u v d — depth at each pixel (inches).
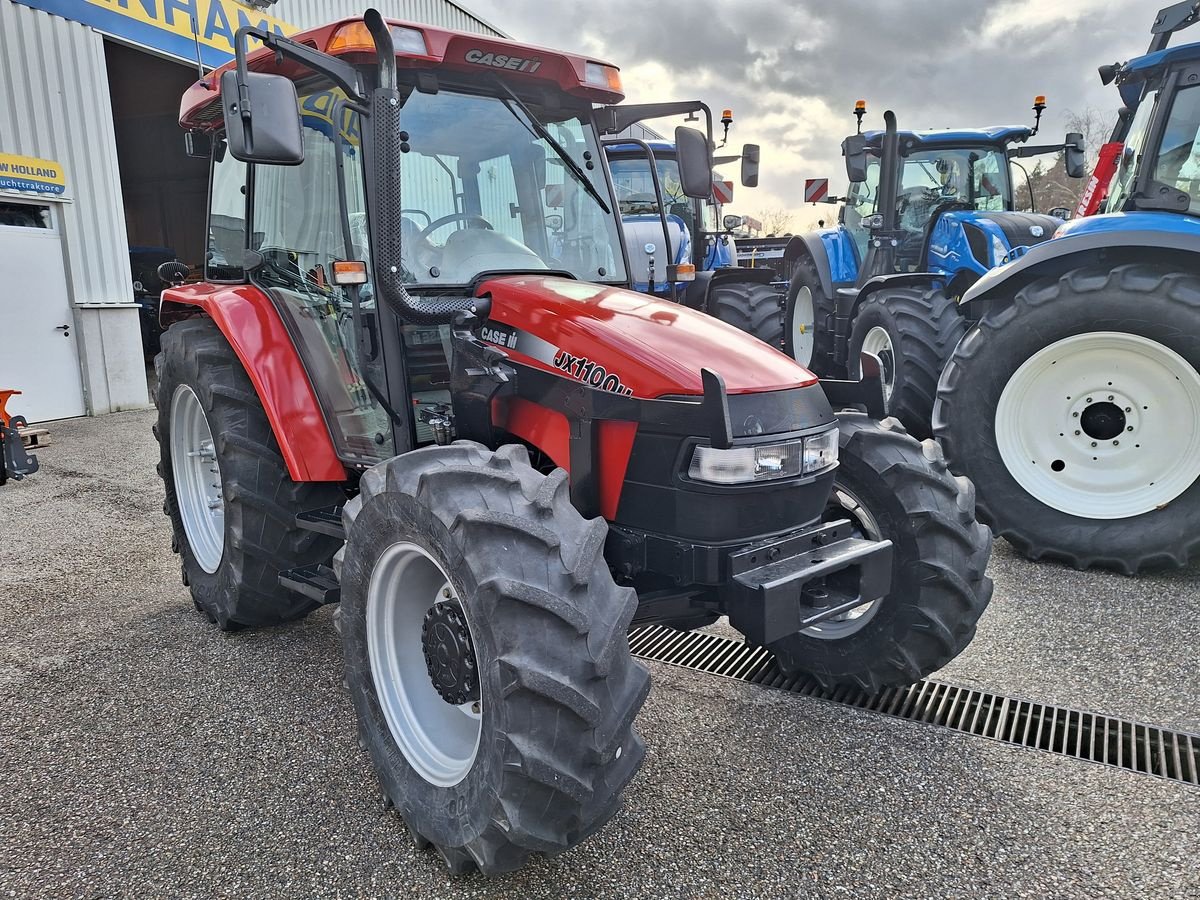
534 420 93.5
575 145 113.3
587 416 86.5
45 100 310.7
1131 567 147.3
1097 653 116.8
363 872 76.0
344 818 83.7
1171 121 153.5
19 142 302.4
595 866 76.1
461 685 75.4
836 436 89.3
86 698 108.4
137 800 86.8
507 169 106.1
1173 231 144.9
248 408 120.4
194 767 92.7
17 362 309.1
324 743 97.4
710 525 81.0
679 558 82.9
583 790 65.3
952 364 161.3
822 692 109.2
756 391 82.5
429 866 76.7
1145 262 150.4
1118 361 148.3
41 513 195.0
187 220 649.0
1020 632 124.0
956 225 238.1
